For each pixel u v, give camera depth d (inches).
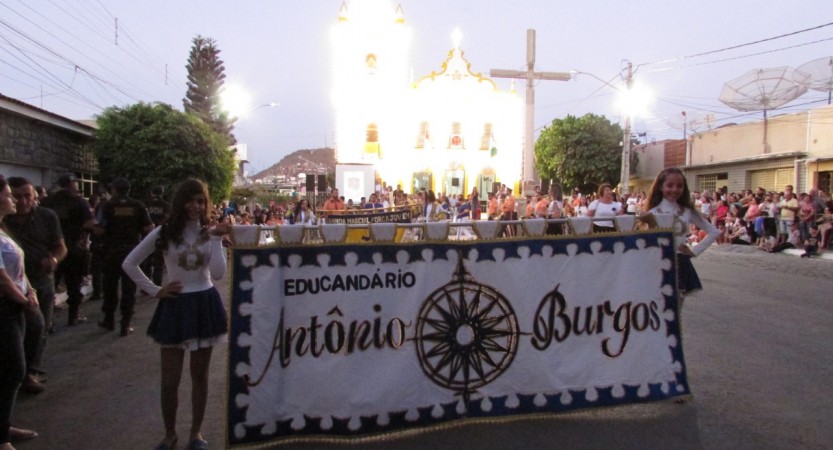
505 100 1608.0
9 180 222.8
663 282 186.2
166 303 153.8
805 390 198.8
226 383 154.3
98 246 395.5
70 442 167.3
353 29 1541.6
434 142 1583.4
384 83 1552.7
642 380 181.5
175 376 155.7
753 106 1037.2
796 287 411.5
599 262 180.2
